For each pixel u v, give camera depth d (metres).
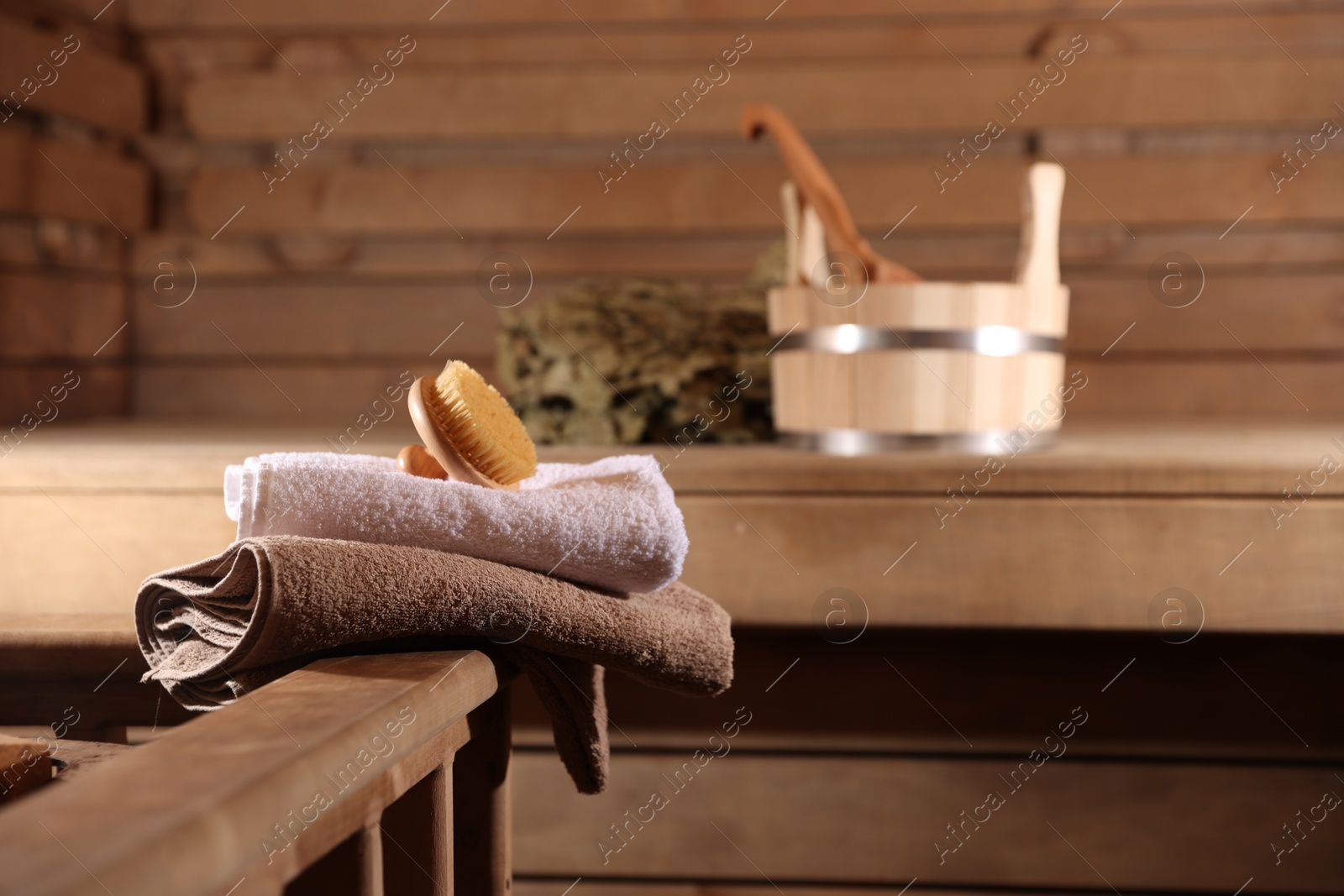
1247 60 1.71
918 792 1.20
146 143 1.86
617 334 1.26
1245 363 1.75
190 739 0.41
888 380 1.02
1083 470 1.02
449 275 1.83
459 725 0.61
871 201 1.76
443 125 1.81
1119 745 1.18
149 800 0.34
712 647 0.68
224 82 1.82
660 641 0.65
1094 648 1.18
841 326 1.03
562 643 0.61
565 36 1.82
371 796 0.48
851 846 1.20
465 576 0.57
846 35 1.79
